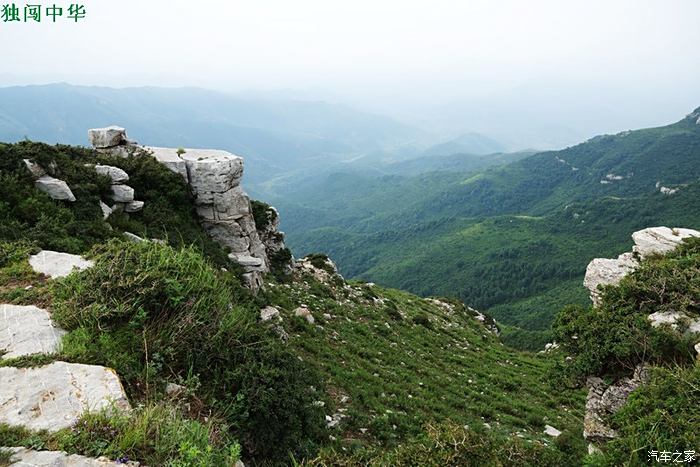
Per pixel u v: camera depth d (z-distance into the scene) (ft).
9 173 56.13
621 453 30.42
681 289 45.75
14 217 52.01
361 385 59.26
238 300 53.57
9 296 35.27
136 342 31.09
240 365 33.81
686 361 39.04
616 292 49.70
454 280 588.91
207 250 73.61
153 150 89.92
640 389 35.29
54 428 22.48
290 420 33.27
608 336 42.93
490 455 29.01
